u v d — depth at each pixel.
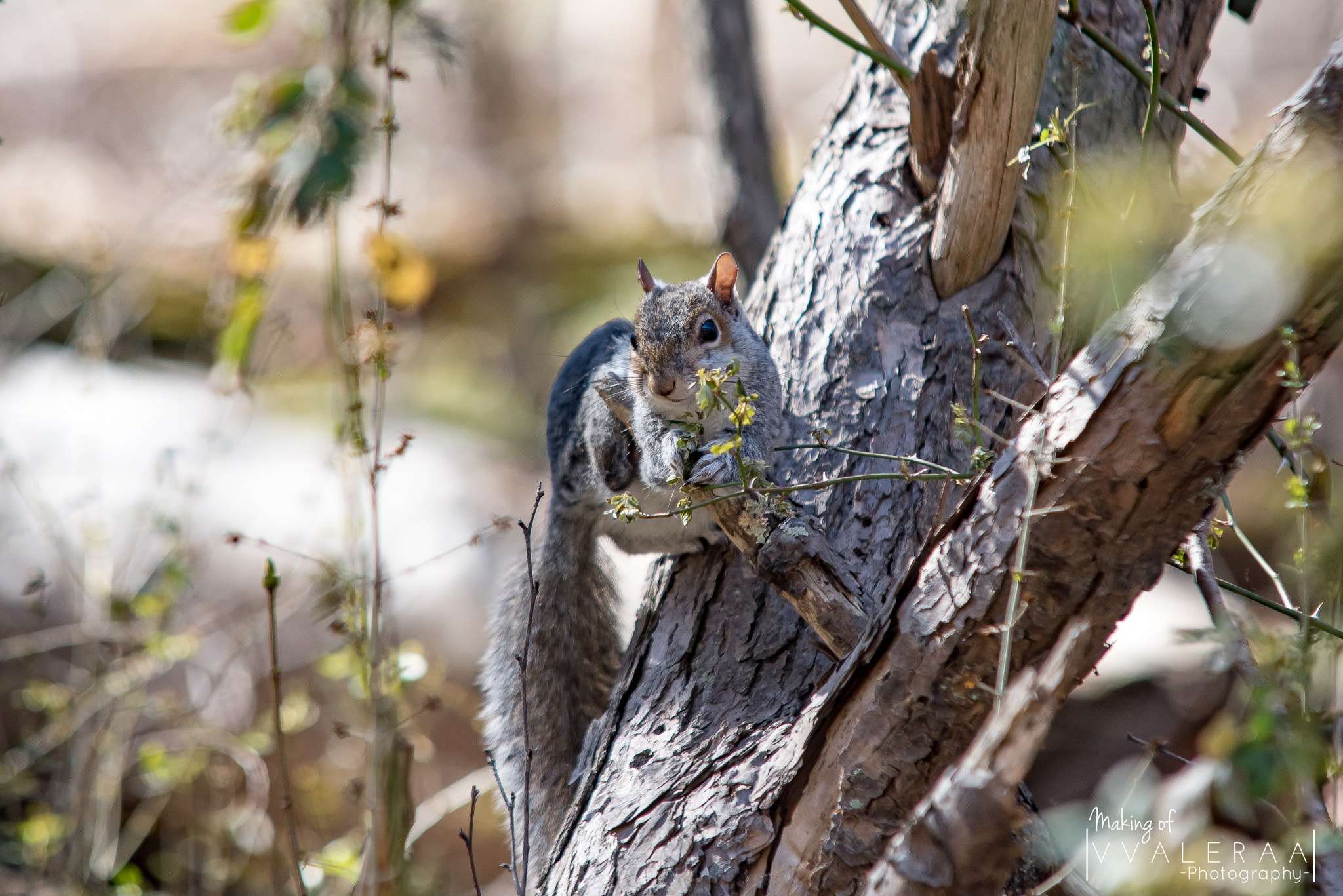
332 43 8.23
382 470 7.26
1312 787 3.83
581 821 6.12
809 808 5.30
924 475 5.31
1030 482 4.50
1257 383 4.05
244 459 15.06
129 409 16.17
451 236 30.20
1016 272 7.33
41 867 10.05
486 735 8.41
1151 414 4.23
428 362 24.33
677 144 34.88
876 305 7.47
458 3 33.72
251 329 9.67
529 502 16.38
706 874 5.45
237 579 12.92
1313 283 3.82
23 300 17.56
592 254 28.67
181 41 37.91
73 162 33.41
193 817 10.81
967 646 4.71
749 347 7.34
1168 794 3.78
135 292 17.61
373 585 7.66
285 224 8.58
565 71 37.78
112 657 11.16
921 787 4.99
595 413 8.00
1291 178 3.86
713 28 12.84
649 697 6.55
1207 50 8.20
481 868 11.74
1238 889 3.80
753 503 5.92
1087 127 7.34
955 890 3.77
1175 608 12.89
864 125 8.27
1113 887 3.93
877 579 6.52
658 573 7.59
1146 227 5.98
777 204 13.13
